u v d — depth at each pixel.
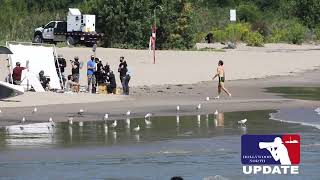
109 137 72.31
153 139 70.94
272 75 166.75
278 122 84.06
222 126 80.69
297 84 145.50
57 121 85.38
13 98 105.06
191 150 64.12
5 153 62.81
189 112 95.31
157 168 55.78
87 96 110.62
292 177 52.38
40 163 58.19
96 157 60.88
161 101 108.88
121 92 122.44
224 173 53.84
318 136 72.00
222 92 126.94
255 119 87.25
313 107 101.44
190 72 163.25
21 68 114.75
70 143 68.31
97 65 121.88
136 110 97.19
